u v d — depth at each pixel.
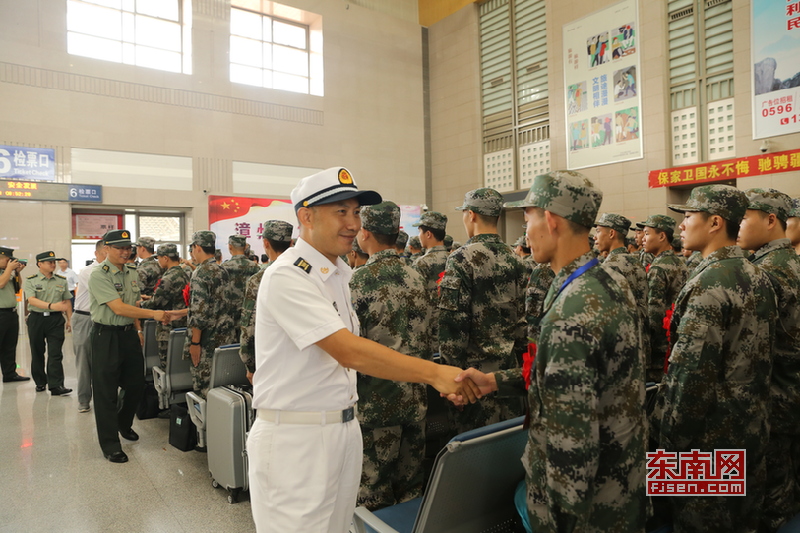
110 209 11.55
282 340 1.43
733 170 9.15
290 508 1.38
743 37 9.21
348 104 14.39
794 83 8.61
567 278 1.36
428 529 1.64
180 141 11.90
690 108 9.98
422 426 2.39
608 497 1.28
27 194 10.20
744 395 1.80
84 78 10.84
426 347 2.42
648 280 3.77
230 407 2.93
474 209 2.69
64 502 3.01
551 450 1.23
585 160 11.61
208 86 12.27
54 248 10.52
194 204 12.07
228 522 2.76
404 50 15.42
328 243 1.50
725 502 1.80
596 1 11.27
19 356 8.08
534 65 12.90
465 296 2.54
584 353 1.21
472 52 14.48
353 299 2.29
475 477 1.66
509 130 13.60
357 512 1.95
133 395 3.94
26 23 10.27
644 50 10.50
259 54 13.34
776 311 1.90
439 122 15.62
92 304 3.65
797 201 2.99
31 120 10.28
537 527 1.35
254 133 12.90
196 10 12.12
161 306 4.79
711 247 1.94
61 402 5.27
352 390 1.53
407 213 15.38
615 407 1.27
